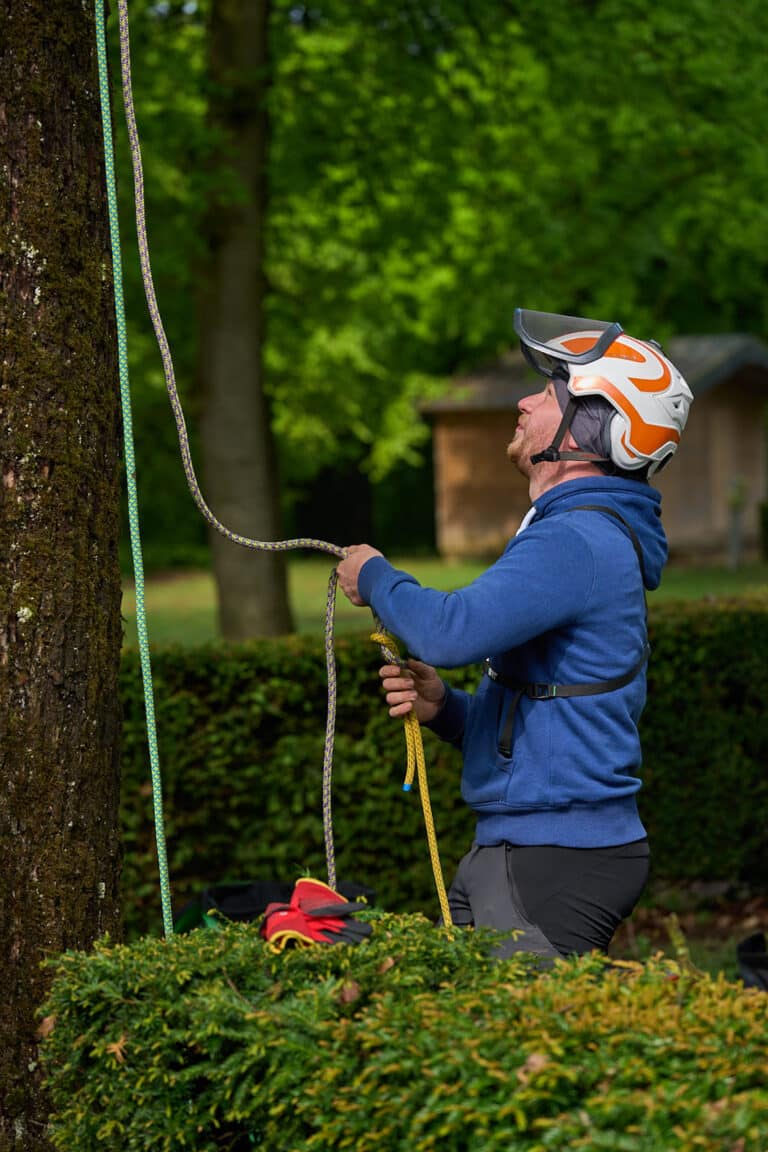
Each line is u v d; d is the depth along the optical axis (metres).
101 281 4.69
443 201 19.20
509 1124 2.97
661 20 15.02
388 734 8.77
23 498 4.46
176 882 8.55
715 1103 2.91
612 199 19.14
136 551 4.51
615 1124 2.88
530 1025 3.16
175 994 3.58
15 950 4.45
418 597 4.10
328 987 3.45
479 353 45.50
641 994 3.29
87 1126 3.68
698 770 9.98
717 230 20.00
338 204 19.17
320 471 52.53
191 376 20.89
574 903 4.06
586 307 21.05
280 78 16.91
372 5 16.92
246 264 16.31
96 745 4.61
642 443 4.27
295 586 39.22
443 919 4.28
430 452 54.16
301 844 8.70
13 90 4.48
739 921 10.16
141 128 14.69
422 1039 3.16
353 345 26.83
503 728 4.18
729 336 40.97
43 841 4.48
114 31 13.20
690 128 16.70
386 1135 3.12
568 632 4.09
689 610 10.11
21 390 4.46
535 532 4.11
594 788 4.05
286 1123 3.38
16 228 4.47
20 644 4.46
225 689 8.45
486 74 17.94
